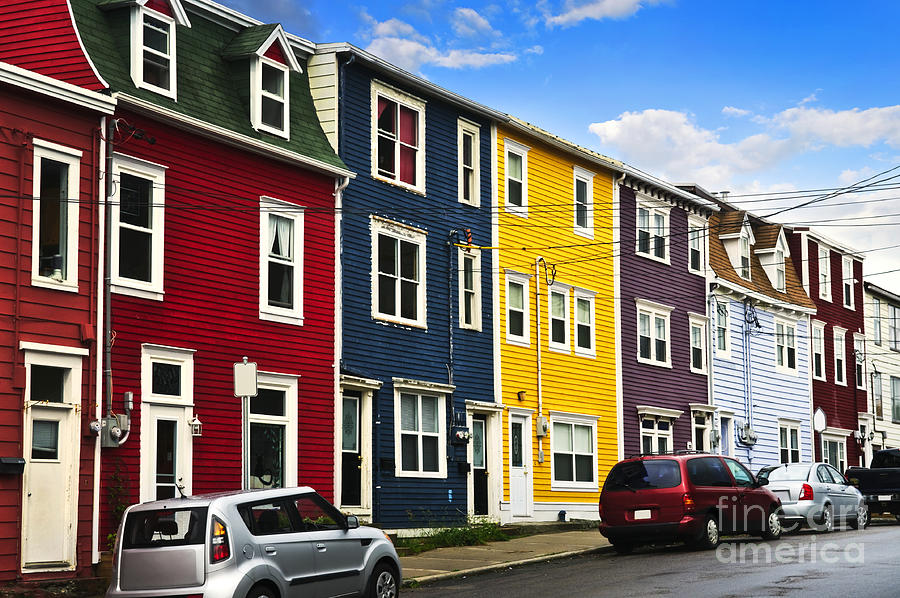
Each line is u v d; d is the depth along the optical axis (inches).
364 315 946.1
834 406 1860.2
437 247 1049.5
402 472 976.3
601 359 1283.2
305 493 551.8
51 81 679.7
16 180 663.1
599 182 1311.5
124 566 501.4
